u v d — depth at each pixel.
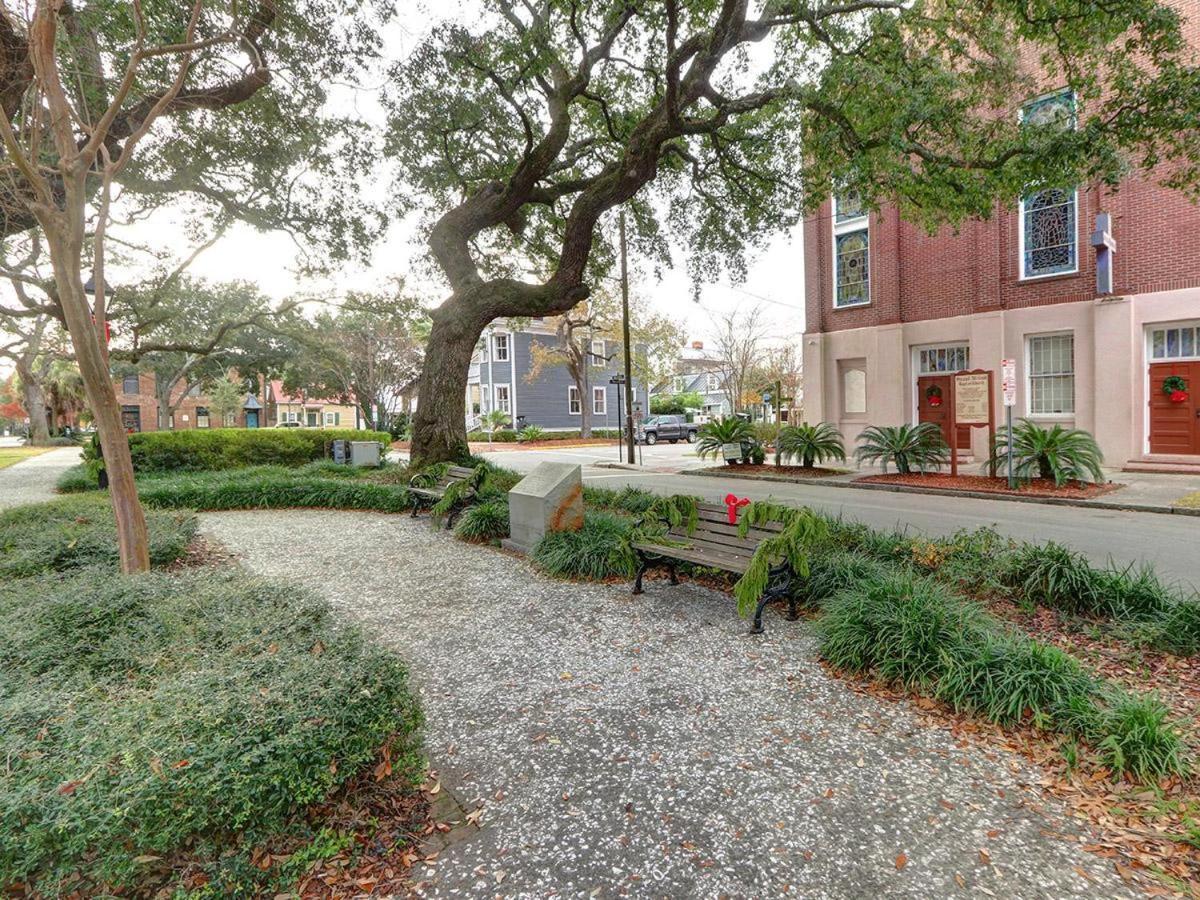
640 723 3.21
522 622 4.73
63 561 5.46
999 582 4.96
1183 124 8.01
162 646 2.88
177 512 7.83
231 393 50.38
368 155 12.08
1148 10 7.93
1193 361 12.69
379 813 2.47
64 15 5.86
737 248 15.10
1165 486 11.14
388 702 2.59
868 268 17.08
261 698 2.29
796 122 11.47
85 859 1.85
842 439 17.53
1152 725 2.74
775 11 9.20
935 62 9.29
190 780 1.90
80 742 2.02
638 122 13.00
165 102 4.95
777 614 4.86
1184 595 4.72
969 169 10.02
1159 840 2.30
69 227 4.42
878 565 5.11
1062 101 12.66
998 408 14.85
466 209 13.11
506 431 33.38
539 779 2.73
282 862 2.14
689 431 35.66
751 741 3.02
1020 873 2.15
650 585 5.68
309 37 8.30
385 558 6.79
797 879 2.14
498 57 10.51
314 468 14.97
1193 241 12.35
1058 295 14.05
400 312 17.89
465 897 2.07
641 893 2.08
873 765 2.81
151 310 16.03
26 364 38.97
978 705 3.21
